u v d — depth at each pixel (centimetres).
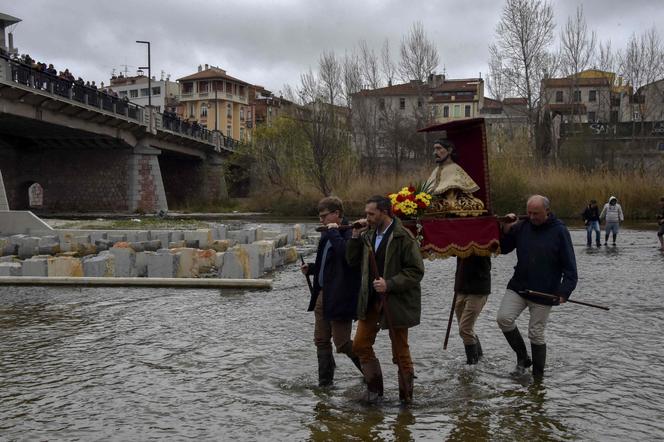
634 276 1414
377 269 540
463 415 531
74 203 5109
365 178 4778
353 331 846
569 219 3900
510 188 3909
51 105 3453
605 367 669
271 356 713
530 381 621
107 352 736
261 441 480
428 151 5909
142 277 1373
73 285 1244
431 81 6291
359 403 562
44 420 528
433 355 715
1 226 2289
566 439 481
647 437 485
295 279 1345
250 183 6581
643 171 4112
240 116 10288
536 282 628
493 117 8300
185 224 3192
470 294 659
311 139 5084
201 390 600
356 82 5916
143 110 4641
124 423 520
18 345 769
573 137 5003
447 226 613
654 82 5744
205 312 966
